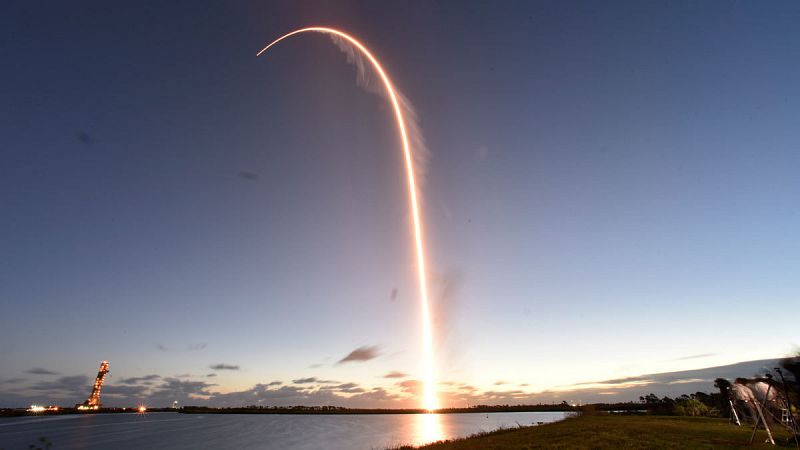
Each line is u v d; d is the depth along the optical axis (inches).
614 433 1305.4
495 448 1129.4
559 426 1785.2
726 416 2315.5
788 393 1035.3
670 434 1253.7
